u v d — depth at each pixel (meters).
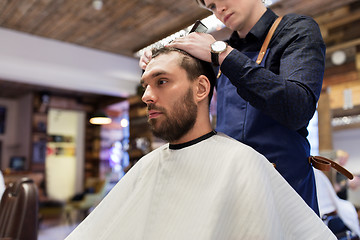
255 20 1.11
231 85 1.12
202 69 0.88
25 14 5.71
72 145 11.70
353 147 6.97
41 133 10.13
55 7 5.44
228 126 1.09
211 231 0.66
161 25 6.09
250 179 0.70
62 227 6.58
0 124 10.69
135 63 8.13
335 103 5.27
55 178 11.20
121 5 5.35
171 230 0.72
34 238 1.38
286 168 0.97
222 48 0.86
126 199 0.89
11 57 6.34
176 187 0.79
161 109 0.83
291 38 1.00
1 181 1.75
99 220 0.88
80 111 11.05
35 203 1.41
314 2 4.98
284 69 0.95
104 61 7.60
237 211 0.69
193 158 0.81
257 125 1.02
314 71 0.91
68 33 6.57
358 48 5.04
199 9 5.31
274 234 0.65
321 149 5.25
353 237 2.23
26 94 10.41
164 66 0.83
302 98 0.85
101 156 11.21
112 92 8.18
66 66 7.00
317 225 0.75
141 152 7.97
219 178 0.73
